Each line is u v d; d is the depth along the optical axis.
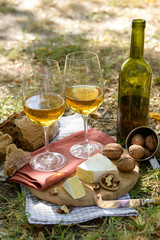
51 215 0.71
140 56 0.89
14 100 1.28
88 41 1.91
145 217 0.74
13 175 0.82
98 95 0.79
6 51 1.79
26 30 2.17
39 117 0.73
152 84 1.38
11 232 0.72
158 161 0.91
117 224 0.72
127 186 0.77
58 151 0.89
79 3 2.85
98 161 0.80
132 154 0.86
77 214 0.72
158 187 0.84
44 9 2.69
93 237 0.69
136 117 0.94
